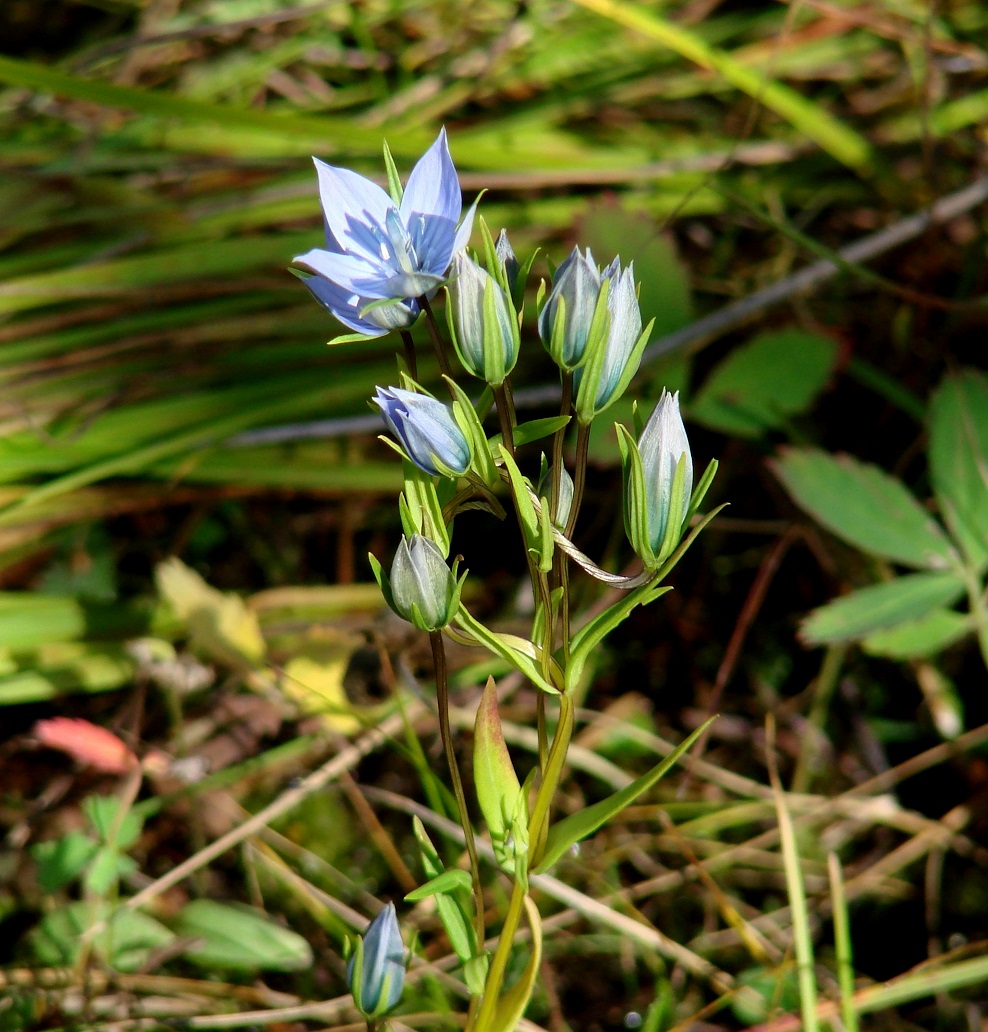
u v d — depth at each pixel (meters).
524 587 0.43
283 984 0.37
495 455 0.31
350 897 0.38
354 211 0.31
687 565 0.44
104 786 0.40
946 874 0.39
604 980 0.38
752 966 0.38
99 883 0.36
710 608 0.43
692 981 0.37
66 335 0.44
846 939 0.36
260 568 0.44
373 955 0.32
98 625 0.42
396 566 0.30
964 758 0.40
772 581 0.44
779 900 0.39
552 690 0.31
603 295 0.30
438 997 0.36
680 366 0.44
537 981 0.37
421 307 0.30
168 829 0.39
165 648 0.41
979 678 0.42
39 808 0.39
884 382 0.44
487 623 0.43
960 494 0.40
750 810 0.40
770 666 0.42
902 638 0.39
